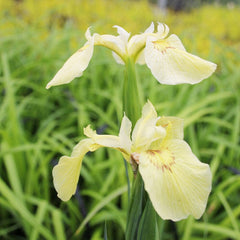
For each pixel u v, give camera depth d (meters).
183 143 0.24
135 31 1.23
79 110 0.60
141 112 0.27
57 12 1.26
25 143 0.52
